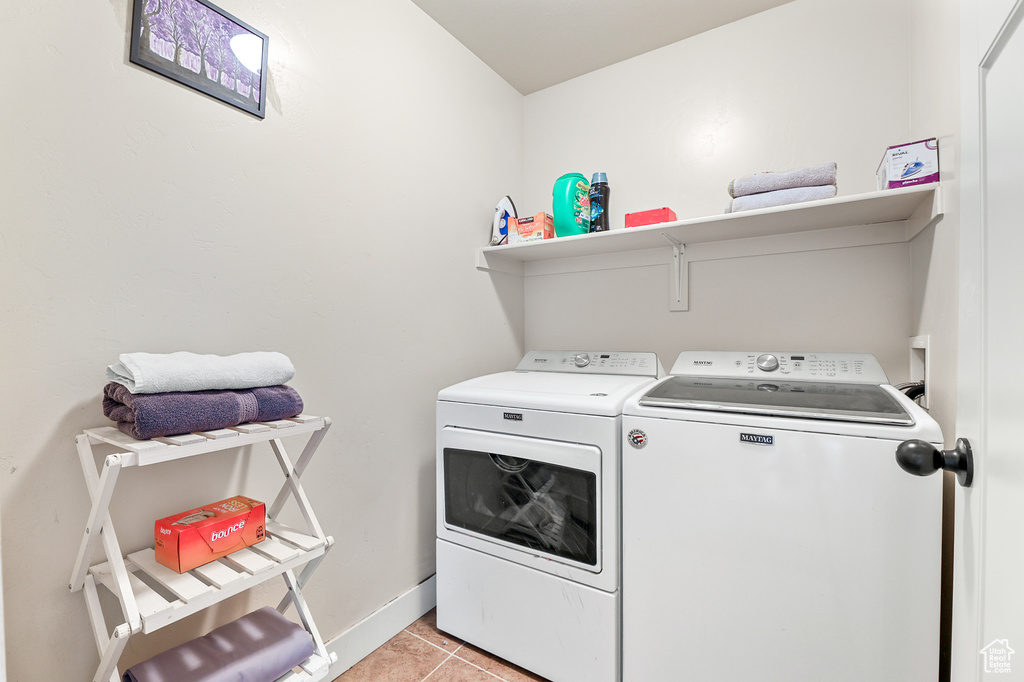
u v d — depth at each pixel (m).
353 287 1.57
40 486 0.94
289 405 1.11
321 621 1.47
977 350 0.60
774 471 1.17
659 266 2.11
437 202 1.92
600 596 1.38
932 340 1.35
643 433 1.33
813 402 1.25
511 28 1.96
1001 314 0.53
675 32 2.00
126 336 1.06
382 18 1.68
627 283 2.19
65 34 0.97
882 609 1.07
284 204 1.37
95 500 0.86
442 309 1.94
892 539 1.06
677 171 2.07
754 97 1.90
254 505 1.11
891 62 1.66
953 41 1.11
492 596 1.58
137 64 1.07
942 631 1.22
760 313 1.90
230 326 1.25
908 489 1.05
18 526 0.91
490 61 2.19
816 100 1.79
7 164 0.90
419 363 1.83
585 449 1.40
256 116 1.31
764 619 1.18
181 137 1.15
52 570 0.95
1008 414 0.50
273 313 1.35
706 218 1.65
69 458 0.97
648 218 1.87
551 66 2.24
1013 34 0.50
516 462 1.55
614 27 1.96
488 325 2.21
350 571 1.56
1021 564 0.46
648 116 2.14
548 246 2.05
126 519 1.06
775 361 1.67
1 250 0.89
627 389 1.55
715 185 1.99
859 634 1.09
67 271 0.97
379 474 1.66
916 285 1.54
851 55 1.73
